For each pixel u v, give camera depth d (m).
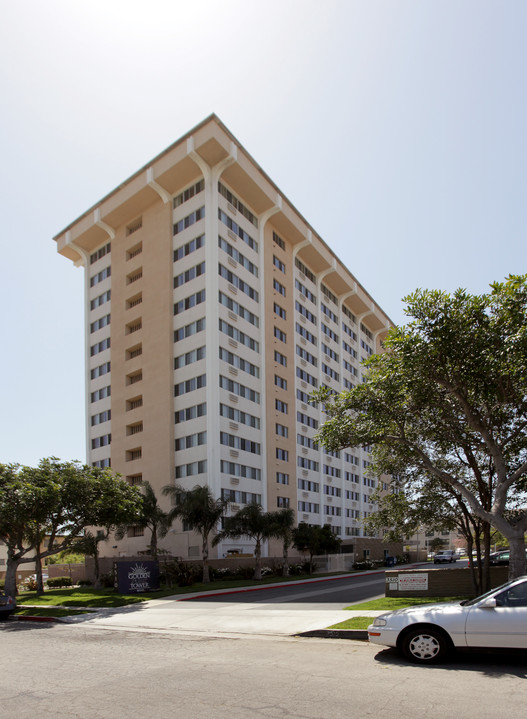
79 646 11.71
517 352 12.51
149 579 27.41
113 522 25.78
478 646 8.18
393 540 20.77
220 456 40.84
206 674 8.18
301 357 55.88
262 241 50.84
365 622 12.66
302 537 44.06
